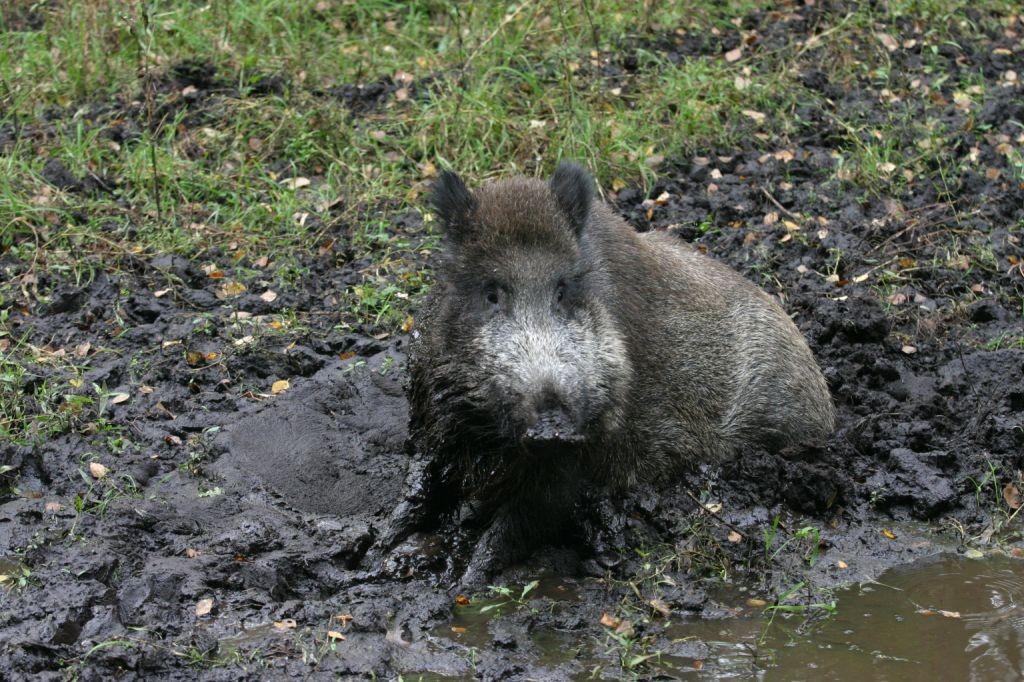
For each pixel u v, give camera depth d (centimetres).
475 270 1002
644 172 1708
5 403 1201
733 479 1130
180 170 1702
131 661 817
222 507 1070
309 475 1140
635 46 2062
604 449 1042
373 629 898
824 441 1201
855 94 1966
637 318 1092
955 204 1695
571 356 950
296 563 984
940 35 2155
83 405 1208
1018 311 1496
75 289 1446
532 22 2028
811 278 1525
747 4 2217
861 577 1005
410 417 1134
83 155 1706
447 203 1035
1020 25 2261
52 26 2070
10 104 1844
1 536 988
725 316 1180
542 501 1023
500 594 971
